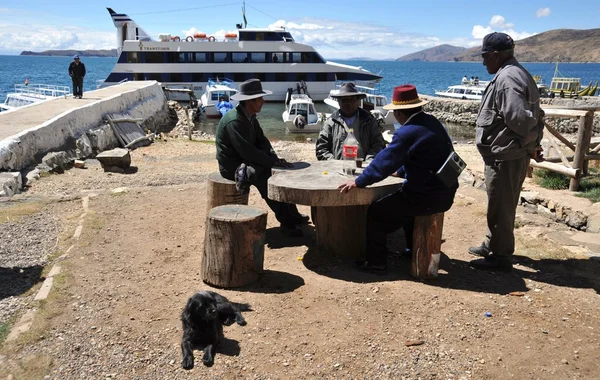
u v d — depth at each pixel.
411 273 4.61
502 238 4.60
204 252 4.47
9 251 5.35
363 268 4.78
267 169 5.68
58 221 6.49
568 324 3.71
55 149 11.52
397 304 4.03
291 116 27.73
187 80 41.50
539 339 3.51
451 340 3.51
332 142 6.10
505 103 4.12
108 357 3.36
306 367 3.23
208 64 41.44
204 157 14.47
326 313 3.90
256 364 3.27
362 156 5.86
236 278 4.35
